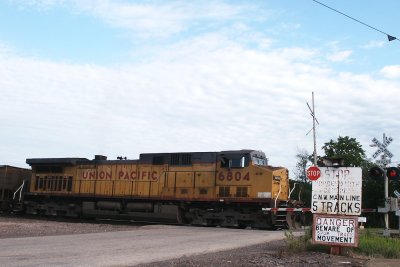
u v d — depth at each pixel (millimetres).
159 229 23312
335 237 13953
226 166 27984
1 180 39031
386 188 18031
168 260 11773
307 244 15102
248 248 15469
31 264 10289
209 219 28641
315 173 14477
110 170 33281
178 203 29844
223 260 11938
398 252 13945
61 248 13617
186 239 17781
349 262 12281
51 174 36906
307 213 28703
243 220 27188
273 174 26516
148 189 30906
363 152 58094
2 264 10219
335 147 59000
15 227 22734
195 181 29016
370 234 17906
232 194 27438
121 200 32281
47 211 36844
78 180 34938
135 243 15711
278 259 12508
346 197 13992
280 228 26938
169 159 30500
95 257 11820
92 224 28172
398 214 17953
